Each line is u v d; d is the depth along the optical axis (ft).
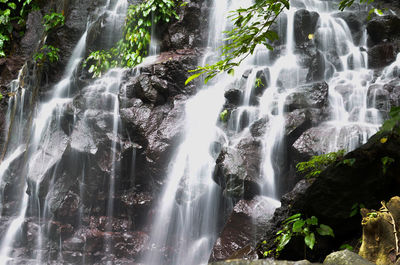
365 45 29.14
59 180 24.64
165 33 31.40
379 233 9.79
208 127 23.75
